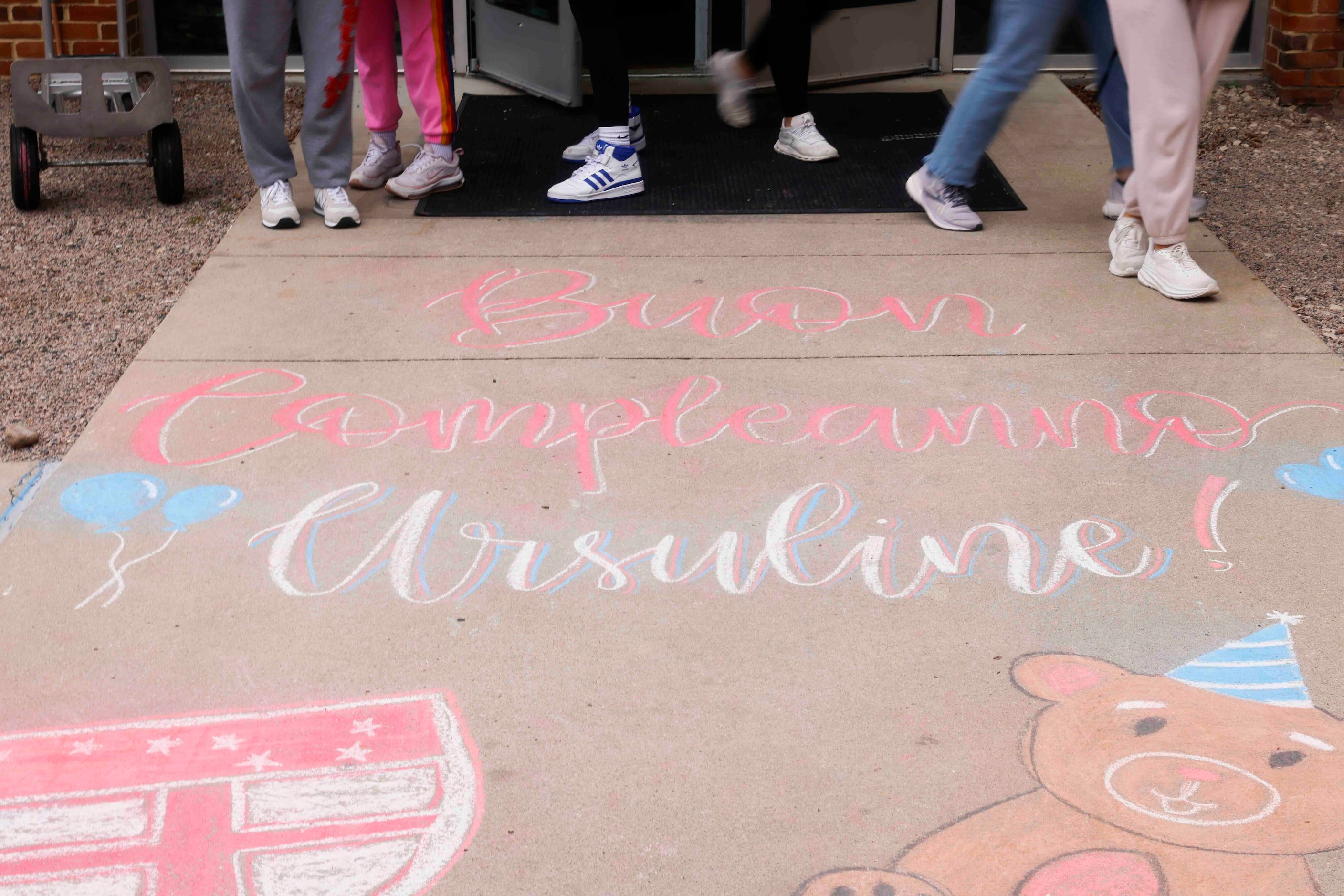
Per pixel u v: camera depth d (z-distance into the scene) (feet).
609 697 7.75
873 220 15.28
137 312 13.00
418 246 14.43
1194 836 6.72
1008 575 8.83
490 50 20.72
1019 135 18.34
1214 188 16.65
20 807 6.92
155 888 6.45
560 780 7.13
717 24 22.15
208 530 9.28
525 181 16.55
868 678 7.89
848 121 19.11
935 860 6.60
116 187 16.44
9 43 20.52
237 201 16.05
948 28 21.20
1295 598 8.57
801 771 7.19
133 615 8.41
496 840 6.75
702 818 6.88
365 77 15.75
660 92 20.76
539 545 9.16
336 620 8.39
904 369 11.68
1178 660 8.02
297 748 7.34
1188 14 12.11
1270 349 12.00
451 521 9.42
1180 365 11.71
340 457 10.21
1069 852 6.64
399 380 11.43
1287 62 20.07
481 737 7.43
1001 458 10.24
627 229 14.97
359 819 6.86
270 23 13.85
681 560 9.00
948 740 7.39
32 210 15.57
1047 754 7.29
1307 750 7.29
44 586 8.66
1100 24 13.92
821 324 12.55
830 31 20.39
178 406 10.94
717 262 14.02
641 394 11.21
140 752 7.30
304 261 14.01
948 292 13.28
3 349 12.17
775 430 10.64
